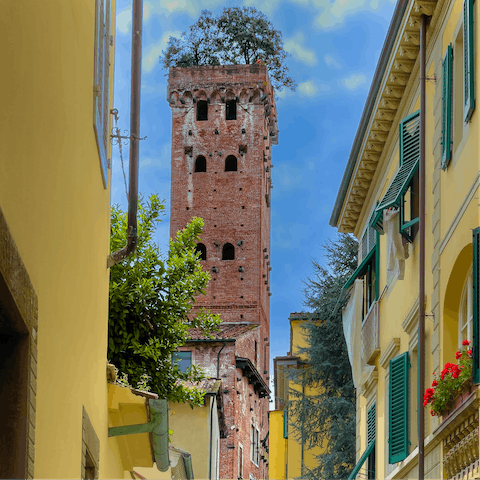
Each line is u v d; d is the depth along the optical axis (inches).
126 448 493.0
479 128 468.1
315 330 1485.0
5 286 174.7
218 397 1417.3
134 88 446.3
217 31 2893.7
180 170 2760.8
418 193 658.2
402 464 652.7
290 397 1549.0
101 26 376.2
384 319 786.8
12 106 179.9
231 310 2650.1
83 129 309.4
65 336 264.5
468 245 484.1
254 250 2689.5
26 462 193.5
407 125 671.8
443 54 581.6
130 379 783.7
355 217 984.9
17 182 186.2
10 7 177.0
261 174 2758.4
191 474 986.7
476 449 428.8
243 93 2787.9
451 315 540.4
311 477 1379.2
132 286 796.6
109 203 435.2
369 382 842.8
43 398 222.2
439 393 479.2
